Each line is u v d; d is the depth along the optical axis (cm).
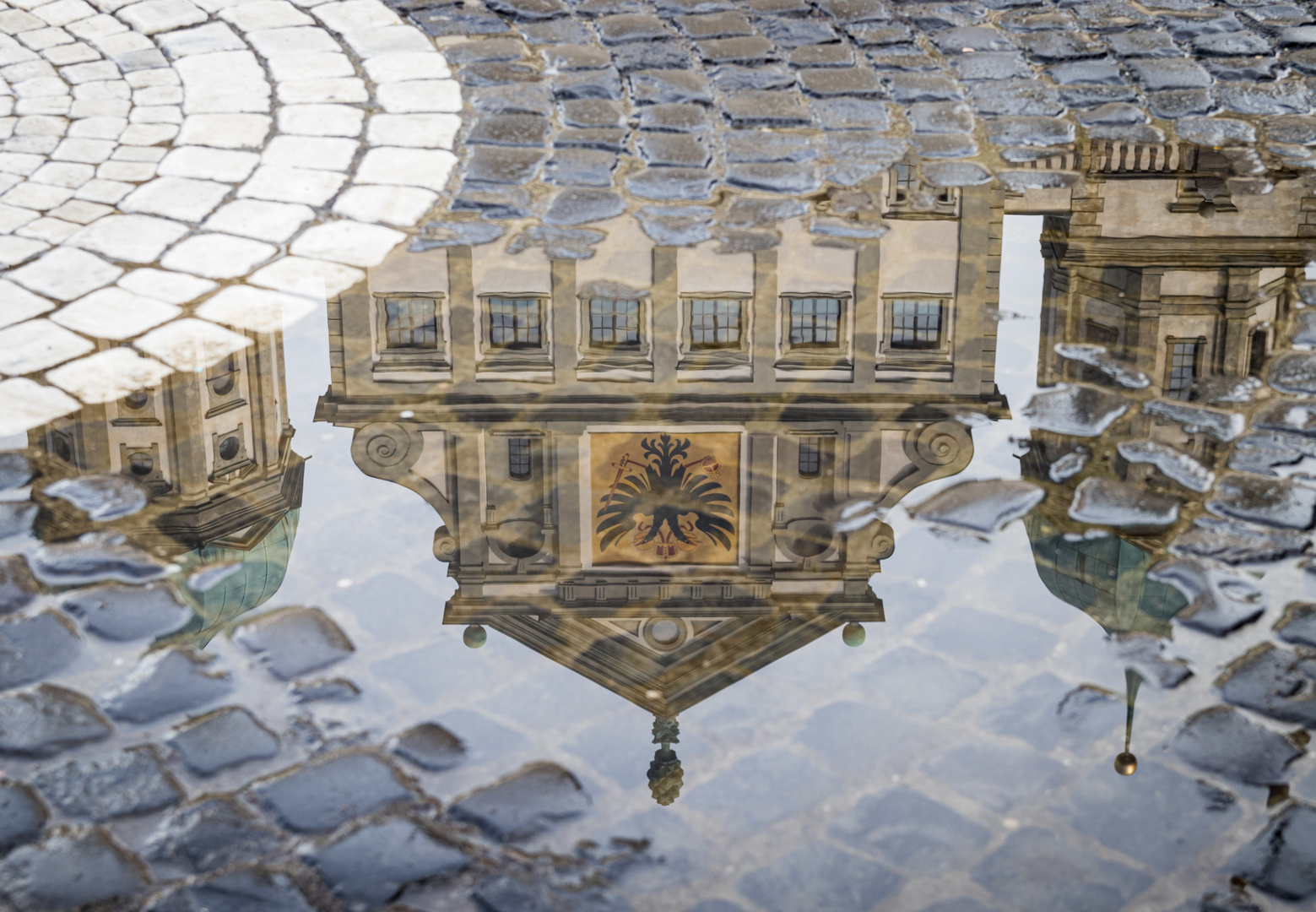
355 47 788
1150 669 314
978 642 328
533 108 707
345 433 435
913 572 361
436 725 300
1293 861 258
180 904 251
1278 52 782
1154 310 518
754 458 425
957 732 296
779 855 263
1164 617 334
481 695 311
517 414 451
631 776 285
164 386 450
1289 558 360
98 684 310
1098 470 412
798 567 362
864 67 766
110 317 495
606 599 348
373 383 464
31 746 289
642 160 650
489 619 340
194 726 297
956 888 254
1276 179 632
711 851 264
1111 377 472
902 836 267
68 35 798
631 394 467
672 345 495
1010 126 690
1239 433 432
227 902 251
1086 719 299
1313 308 518
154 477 399
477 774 285
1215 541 370
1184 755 287
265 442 428
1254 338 496
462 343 491
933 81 746
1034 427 441
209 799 276
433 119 691
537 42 802
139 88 727
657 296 528
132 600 342
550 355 489
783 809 275
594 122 691
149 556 362
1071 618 337
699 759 289
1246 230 581
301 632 333
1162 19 834
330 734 297
